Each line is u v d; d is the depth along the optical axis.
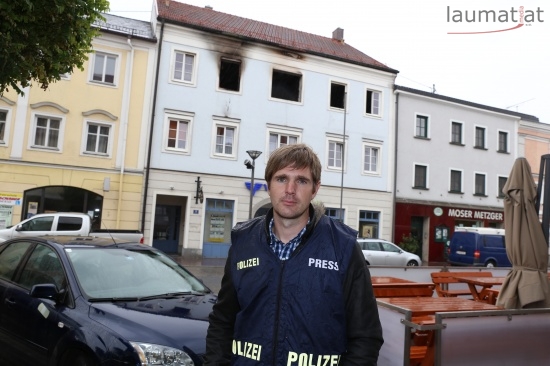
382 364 3.38
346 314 1.97
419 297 5.07
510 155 29.27
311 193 2.12
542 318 3.54
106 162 19.72
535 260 4.40
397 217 25.28
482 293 6.75
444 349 3.10
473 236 21.38
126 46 20.30
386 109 25.69
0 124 18.47
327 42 28.31
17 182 18.45
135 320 3.54
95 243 4.71
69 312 3.78
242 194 21.86
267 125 22.66
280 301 1.96
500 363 3.32
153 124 20.47
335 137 24.14
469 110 28.17
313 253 2.00
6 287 4.63
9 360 4.34
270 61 23.00
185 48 21.34
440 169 26.91
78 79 19.48
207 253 21.23
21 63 5.89
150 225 20.11
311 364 1.89
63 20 6.27
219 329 2.16
